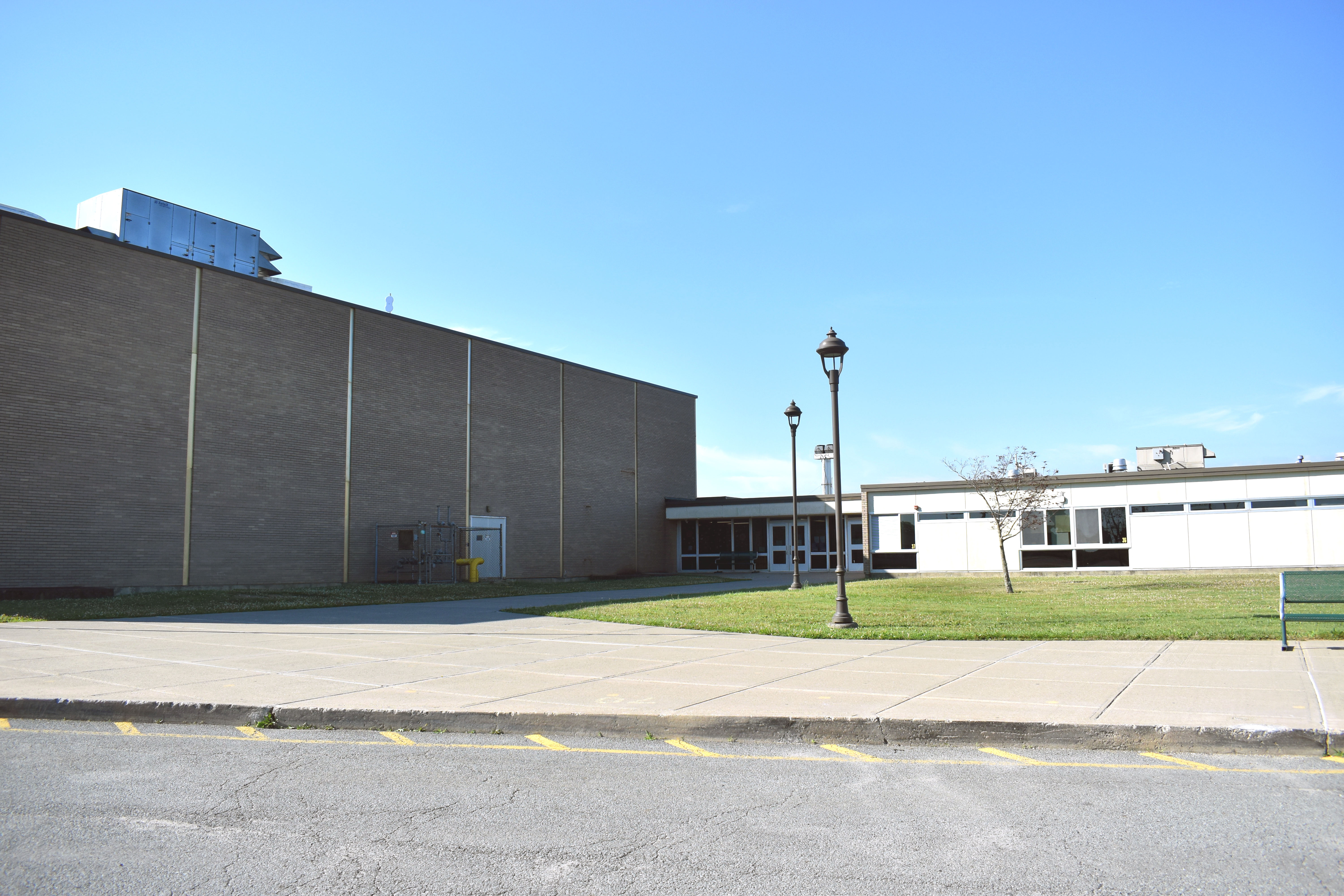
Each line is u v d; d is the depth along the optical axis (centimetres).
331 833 489
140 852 457
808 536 4250
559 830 493
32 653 1158
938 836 480
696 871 432
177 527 2662
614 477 4306
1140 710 723
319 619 1722
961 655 1076
